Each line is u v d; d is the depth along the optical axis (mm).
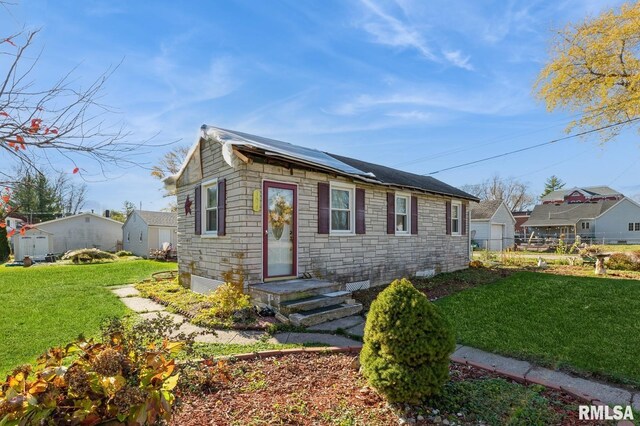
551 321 5668
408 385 2688
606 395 3139
